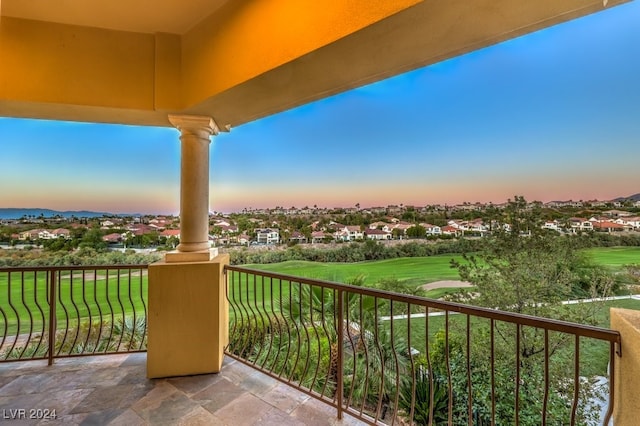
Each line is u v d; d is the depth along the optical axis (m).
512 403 4.03
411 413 1.51
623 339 0.91
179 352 2.39
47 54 2.05
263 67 1.65
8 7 1.91
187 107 2.23
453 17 1.15
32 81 2.01
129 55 2.21
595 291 4.32
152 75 2.26
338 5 1.31
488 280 5.11
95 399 2.06
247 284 2.59
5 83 1.97
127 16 2.04
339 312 1.83
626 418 0.88
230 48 1.87
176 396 2.11
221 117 2.52
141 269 2.75
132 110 2.25
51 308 2.57
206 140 2.66
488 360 4.34
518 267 4.97
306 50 1.43
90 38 2.14
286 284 5.02
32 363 2.54
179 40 2.27
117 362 2.60
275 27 1.59
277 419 1.86
